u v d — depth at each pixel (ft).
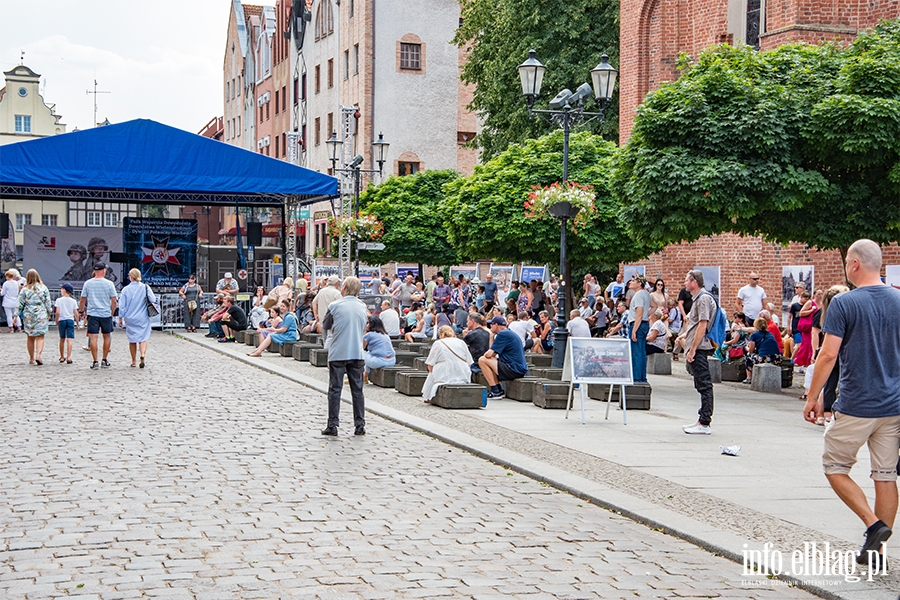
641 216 65.10
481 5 163.12
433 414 49.70
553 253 97.25
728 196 60.29
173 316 119.24
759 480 33.27
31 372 66.69
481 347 60.34
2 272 118.62
